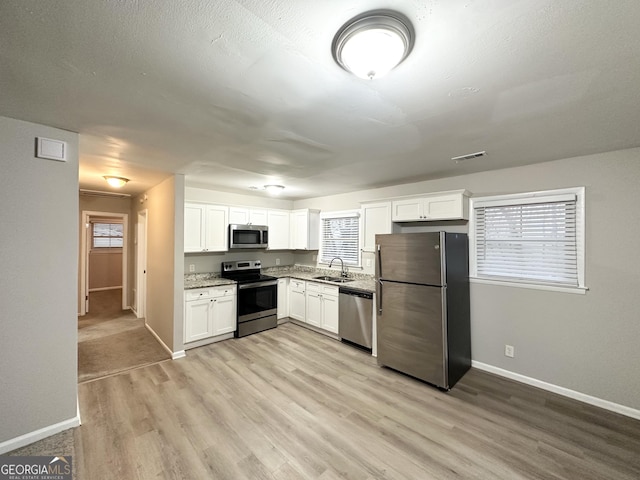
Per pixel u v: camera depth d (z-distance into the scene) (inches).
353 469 72.6
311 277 192.1
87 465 72.9
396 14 40.0
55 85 58.9
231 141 91.1
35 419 81.0
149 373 123.6
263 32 43.2
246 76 55.1
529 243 118.9
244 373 124.6
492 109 68.4
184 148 98.3
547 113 70.3
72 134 84.9
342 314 161.6
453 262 120.3
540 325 114.6
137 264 211.5
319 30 42.8
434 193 136.8
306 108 68.1
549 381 112.1
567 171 108.3
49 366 83.4
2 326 76.8
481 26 41.6
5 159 76.0
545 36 43.5
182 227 141.1
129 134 85.7
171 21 41.2
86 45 46.3
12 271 77.9
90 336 169.2
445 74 54.0
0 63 50.9
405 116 72.2
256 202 208.5
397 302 126.7
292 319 204.2
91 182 159.6
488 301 128.3
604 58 48.8
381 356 132.3
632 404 95.3
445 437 84.9
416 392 110.7
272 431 86.9
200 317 154.3
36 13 39.3
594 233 102.8
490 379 121.5
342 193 194.7
